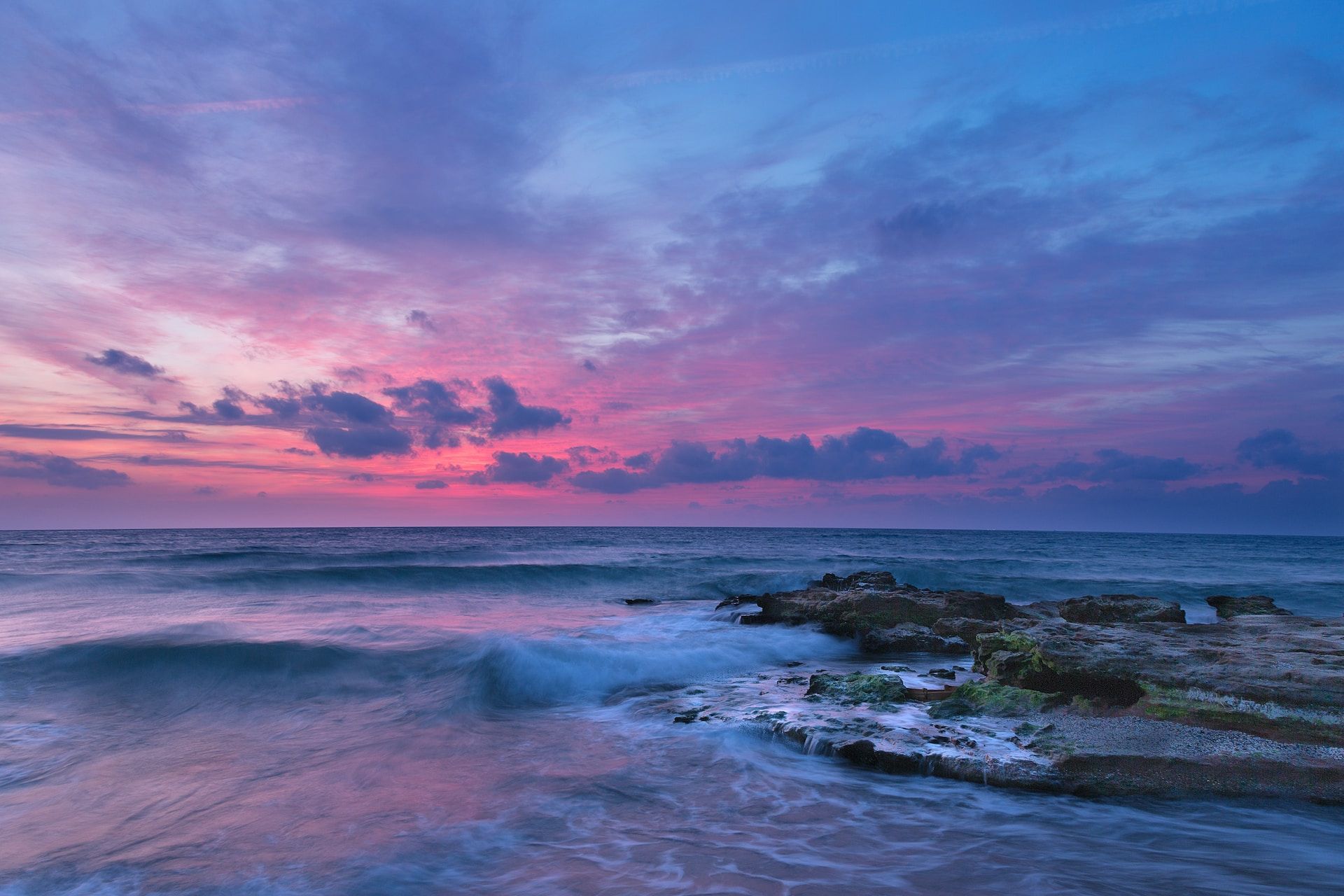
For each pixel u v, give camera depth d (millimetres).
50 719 10781
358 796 7668
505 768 8648
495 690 12602
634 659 14859
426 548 53656
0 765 8680
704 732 9969
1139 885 5531
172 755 9211
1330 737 7930
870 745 8555
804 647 17625
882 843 6379
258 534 102062
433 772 8492
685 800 7496
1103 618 18578
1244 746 8008
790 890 5457
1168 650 10695
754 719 10188
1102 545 108188
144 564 33844
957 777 7965
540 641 15242
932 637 17547
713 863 5969
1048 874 5734
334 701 12016
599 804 7398
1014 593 34031
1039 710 9742
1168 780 7492
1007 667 11086
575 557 47938
